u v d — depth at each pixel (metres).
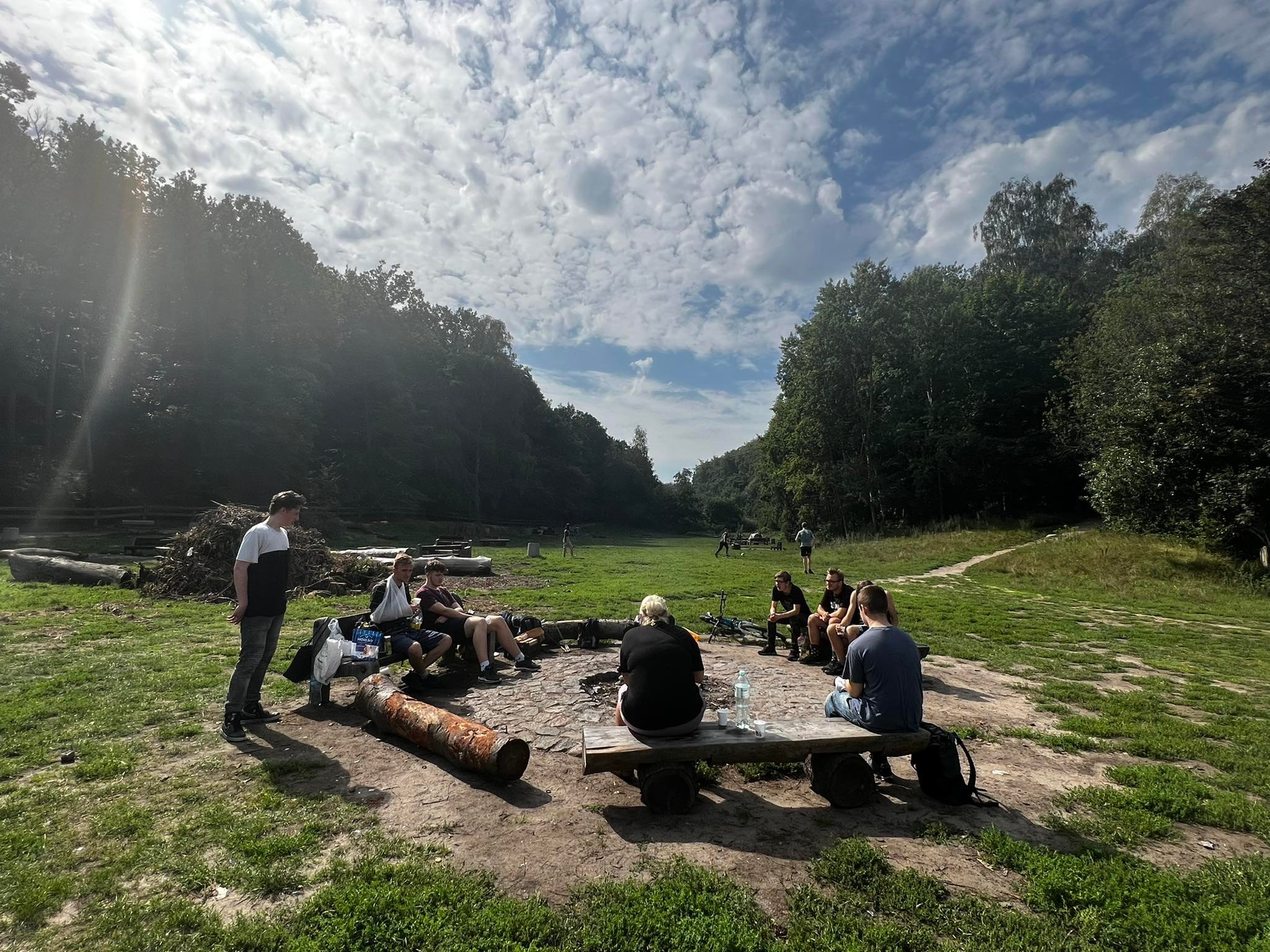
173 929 2.72
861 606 4.75
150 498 35.09
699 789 4.39
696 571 22.70
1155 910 2.97
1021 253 56.00
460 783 4.34
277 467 38.97
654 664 4.18
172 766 4.52
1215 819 4.02
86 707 5.66
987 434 45.50
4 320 29.64
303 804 3.94
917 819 3.97
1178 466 22.12
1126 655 10.20
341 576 13.94
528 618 8.47
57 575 13.82
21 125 31.78
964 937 2.77
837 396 49.56
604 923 2.78
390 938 2.66
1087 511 41.16
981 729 5.82
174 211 37.09
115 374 35.03
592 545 43.59
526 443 73.38
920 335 47.53
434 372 64.25
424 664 6.45
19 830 3.51
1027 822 3.94
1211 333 22.56
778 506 58.19
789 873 3.29
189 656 7.58
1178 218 35.88
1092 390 33.47
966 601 16.44
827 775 4.12
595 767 3.85
